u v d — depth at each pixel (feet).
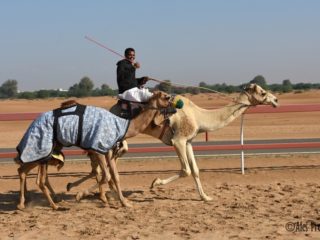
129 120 33.24
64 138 31.63
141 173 45.98
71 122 31.55
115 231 27.81
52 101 232.94
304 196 36.14
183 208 33.30
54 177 44.52
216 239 26.04
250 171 45.93
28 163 32.45
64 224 29.58
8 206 35.17
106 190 39.47
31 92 303.68
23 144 31.73
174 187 40.24
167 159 52.95
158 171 46.65
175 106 33.71
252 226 28.30
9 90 344.69
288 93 262.26
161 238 26.37
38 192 39.47
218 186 40.29
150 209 33.12
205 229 27.86
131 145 66.95
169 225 28.81
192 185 41.01
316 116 117.08
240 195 36.99
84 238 26.66
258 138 73.67
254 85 36.35
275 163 49.62
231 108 36.09
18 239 26.86
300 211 31.76
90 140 31.71
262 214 31.12
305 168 47.01
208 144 64.80
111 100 198.70
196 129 35.14
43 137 31.42
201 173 45.39
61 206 34.47
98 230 28.07
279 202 34.42
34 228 28.81
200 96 211.82
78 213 32.48
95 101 191.21
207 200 35.29
